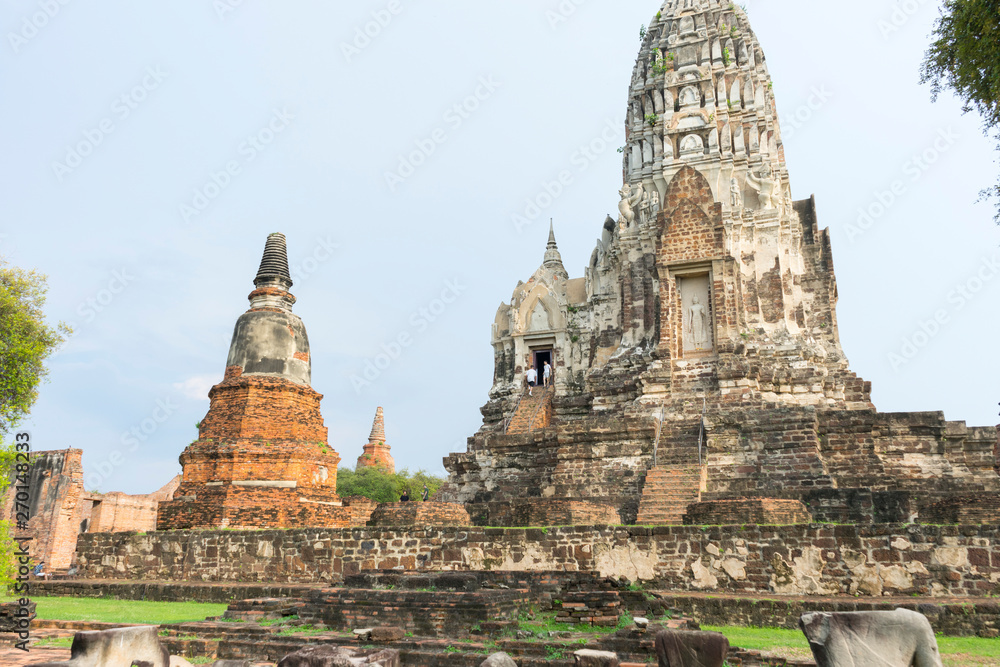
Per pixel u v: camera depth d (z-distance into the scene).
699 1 39.00
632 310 34.94
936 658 8.13
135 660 9.23
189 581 22.30
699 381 30.41
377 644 12.16
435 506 21.91
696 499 23.33
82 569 24.56
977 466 26.19
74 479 38.44
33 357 18.19
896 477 26.41
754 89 36.72
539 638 12.37
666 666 9.08
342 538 20.89
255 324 29.09
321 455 28.28
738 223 33.56
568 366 39.00
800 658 10.72
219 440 27.31
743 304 32.44
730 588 16.42
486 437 33.59
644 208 35.81
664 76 37.50
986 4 13.77
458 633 12.84
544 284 41.09
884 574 15.28
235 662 10.05
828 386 30.92
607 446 28.22
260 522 25.45
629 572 17.39
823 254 38.09
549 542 18.34
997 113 14.88
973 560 14.74
